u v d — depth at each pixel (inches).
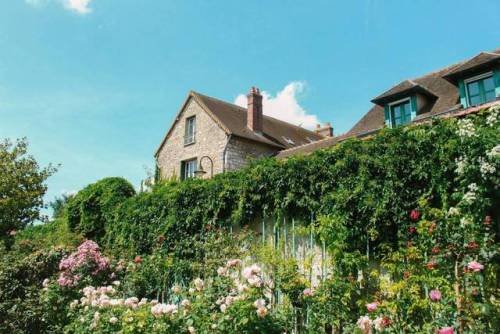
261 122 814.5
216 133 750.5
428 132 219.9
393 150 233.3
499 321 172.1
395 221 222.2
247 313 188.2
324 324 223.0
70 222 554.3
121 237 451.5
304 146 706.2
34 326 283.0
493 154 186.2
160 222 405.1
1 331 273.3
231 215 337.7
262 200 314.8
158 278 348.8
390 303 198.1
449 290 183.5
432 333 174.7
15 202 596.7
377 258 231.1
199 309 211.6
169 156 834.8
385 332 185.0
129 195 517.0
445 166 207.0
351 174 252.4
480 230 186.1
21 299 304.2
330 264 246.5
